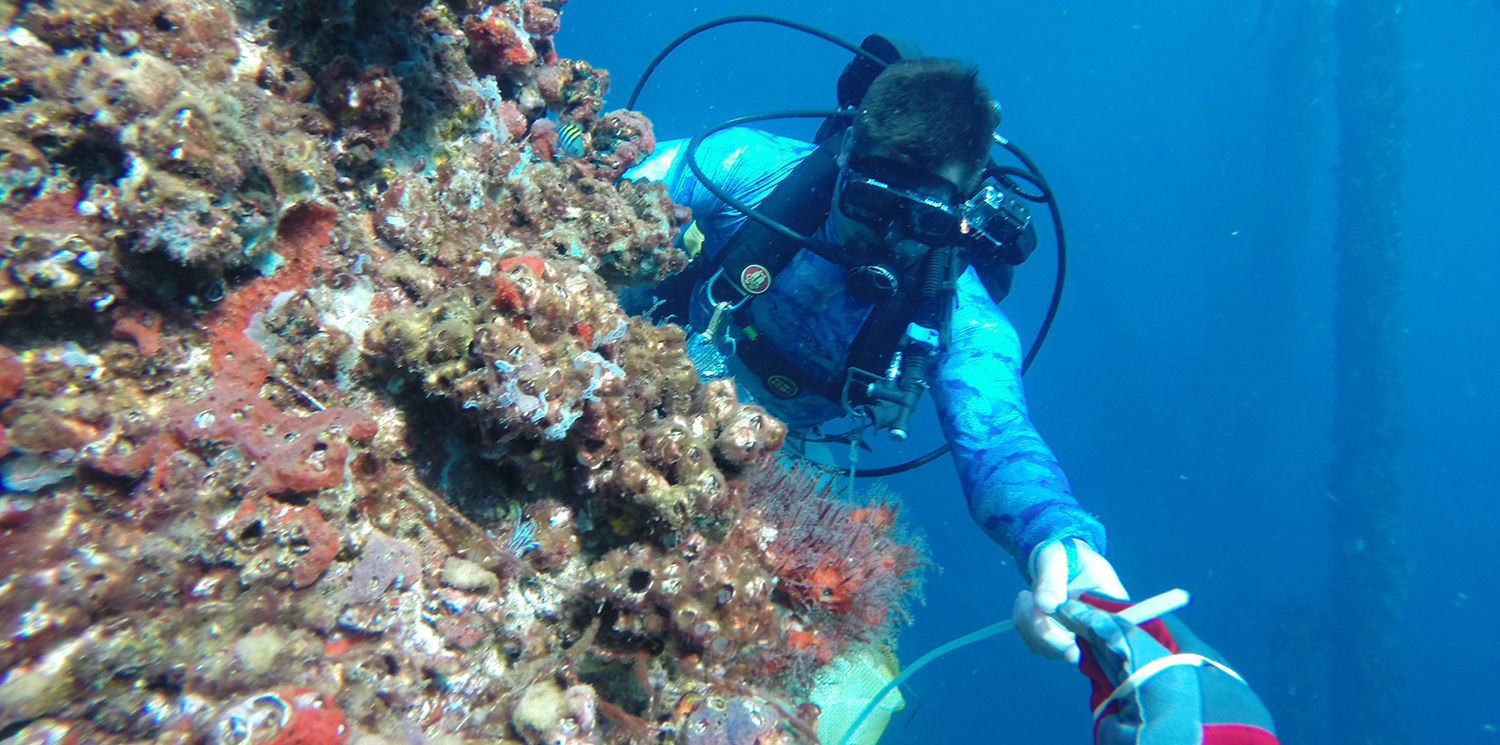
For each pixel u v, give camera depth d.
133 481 0.92
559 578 1.36
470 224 1.57
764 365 3.02
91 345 0.96
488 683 1.21
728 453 1.46
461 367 1.18
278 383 1.15
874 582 2.10
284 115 1.28
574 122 2.36
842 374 2.96
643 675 1.32
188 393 1.03
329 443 1.08
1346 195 20.41
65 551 0.85
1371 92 20.19
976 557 26.27
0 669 0.78
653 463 1.36
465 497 1.33
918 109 2.55
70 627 0.82
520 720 1.16
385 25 1.43
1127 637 1.21
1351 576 18.19
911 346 2.75
